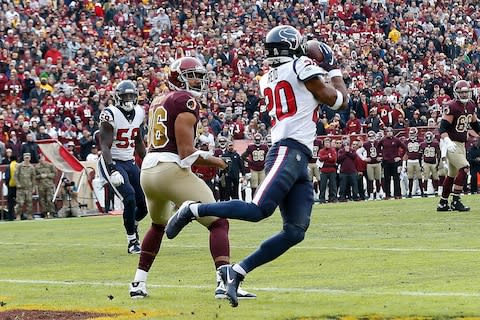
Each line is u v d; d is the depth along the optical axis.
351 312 21.69
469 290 24.56
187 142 24.09
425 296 23.67
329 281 27.09
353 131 82.56
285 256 33.41
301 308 22.34
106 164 37.62
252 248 37.25
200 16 99.25
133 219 37.50
